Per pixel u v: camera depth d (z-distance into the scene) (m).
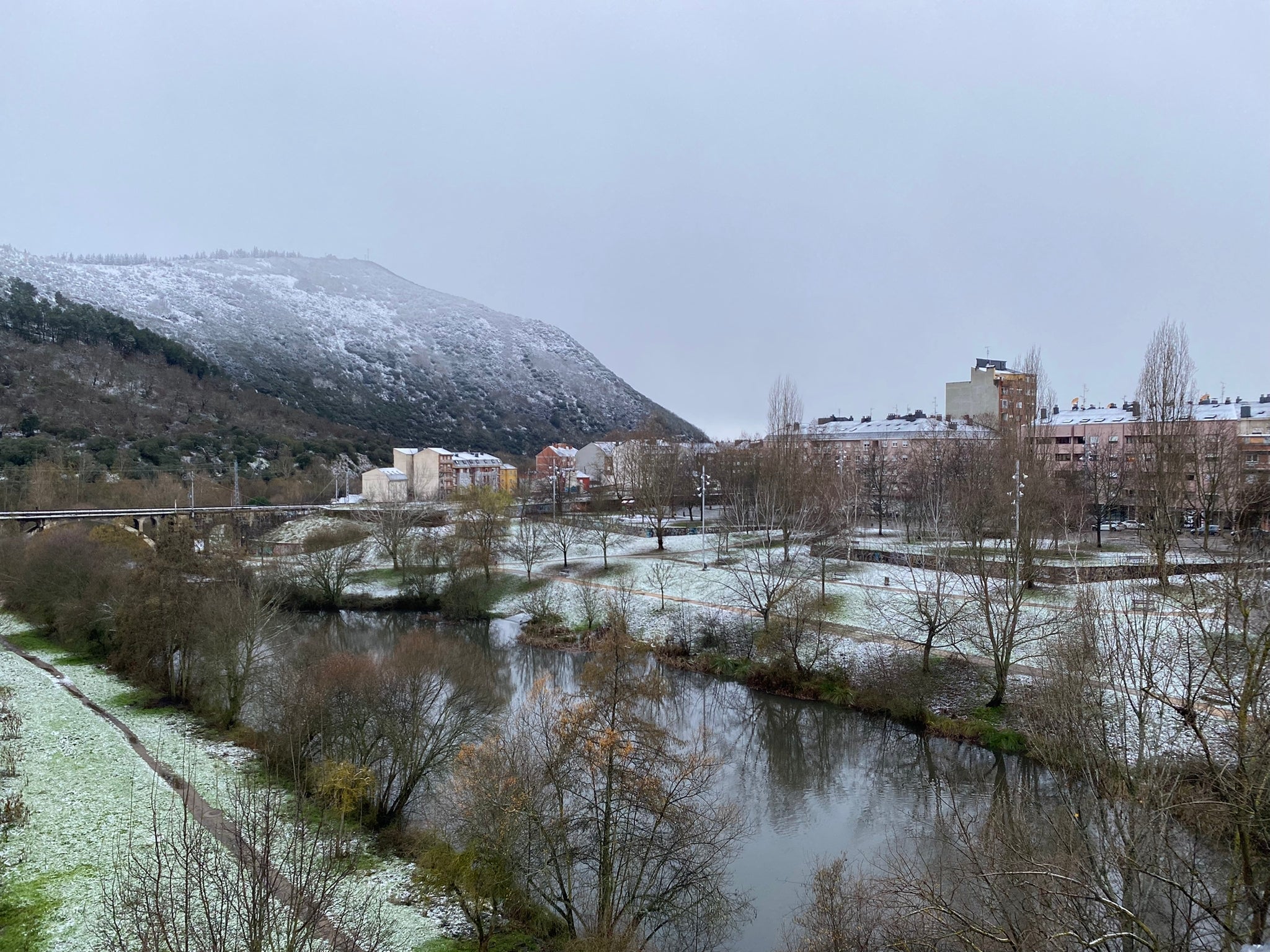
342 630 78.44
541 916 30.64
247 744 46.28
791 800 42.97
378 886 31.59
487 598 86.06
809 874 34.50
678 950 29.78
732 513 116.06
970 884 24.91
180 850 31.92
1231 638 24.70
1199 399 122.94
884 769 46.84
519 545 98.75
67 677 59.81
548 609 78.62
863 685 56.22
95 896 29.48
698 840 31.59
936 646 58.00
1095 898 17.00
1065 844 21.20
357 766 37.94
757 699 58.72
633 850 31.50
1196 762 24.53
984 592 51.38
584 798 32.28
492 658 68.50
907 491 107.62
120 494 123.62
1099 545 77.31
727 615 69.69
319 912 20.78
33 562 74.94
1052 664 33.34
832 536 86.50
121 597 61.66
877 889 28.94
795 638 60.72
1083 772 23.61
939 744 48.81
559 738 33.03
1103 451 111.44
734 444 162.12
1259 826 17.41
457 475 184.12
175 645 55.28
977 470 87.25
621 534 110.00
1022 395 96.19
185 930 18.98
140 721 50.34
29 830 34.81
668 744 40.50
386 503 118.50
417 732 38.69
